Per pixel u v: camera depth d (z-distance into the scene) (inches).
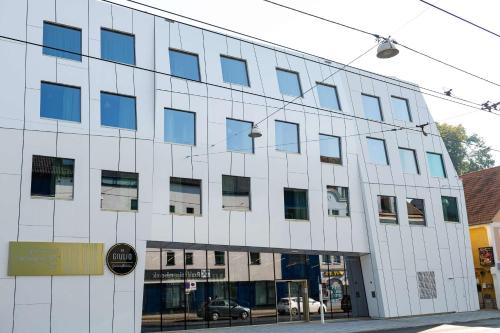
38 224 823.1
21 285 794.8
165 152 962.1
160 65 997.2
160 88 984.9
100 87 928.9
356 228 1162.0
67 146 871.1
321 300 1063.6
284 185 1084.5
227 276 1017.5
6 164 817.5
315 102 1176.8
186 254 980.6
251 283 1043.3
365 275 1176.2
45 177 847.1
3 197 805.9
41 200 832.3
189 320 957.2
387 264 1171.3
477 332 776.3
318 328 938.7
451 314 1211.9
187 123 1005.8
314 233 1098.1
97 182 884.6
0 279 782.5
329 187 1150.3
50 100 882.8
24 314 788.0
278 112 1113.4
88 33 944.9
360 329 906.7
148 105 968.9
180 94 1003.9
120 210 896.3
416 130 1305.4
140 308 880.3
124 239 888.3
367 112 1262.3
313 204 1111.6
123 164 914.7
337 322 1071.6
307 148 1133.1
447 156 1373.0
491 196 1437.0
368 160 1221.1
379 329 903.7
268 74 1128.8
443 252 1273.4
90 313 837.8
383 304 1136.2
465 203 1475.1
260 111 1089.4
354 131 1216.2
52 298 813.2
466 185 1590.8
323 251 1110.4
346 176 1176.2
